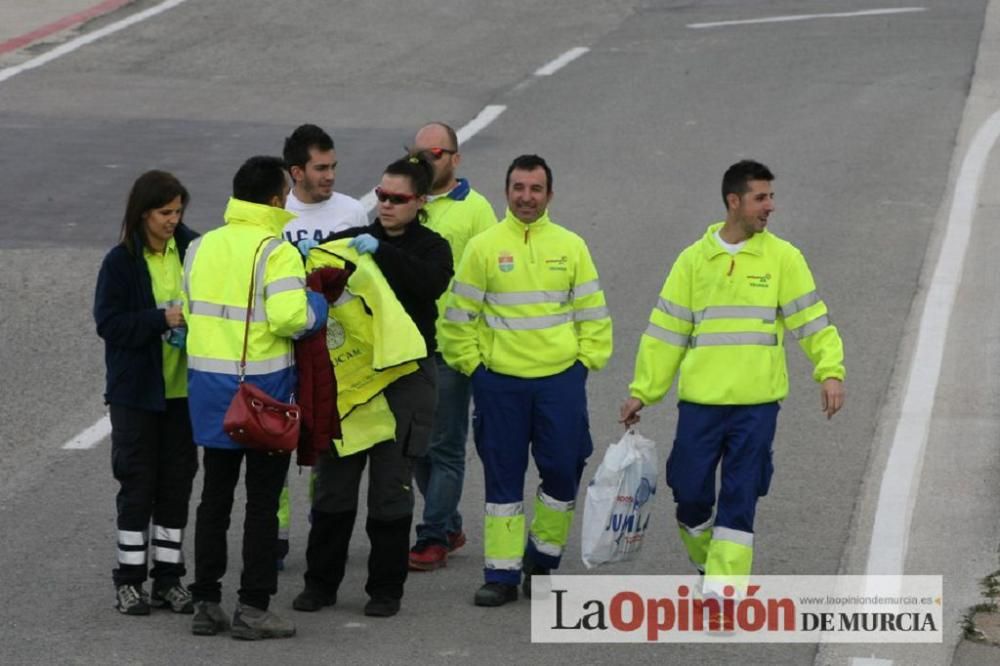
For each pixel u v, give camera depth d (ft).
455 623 93.86
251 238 88.94
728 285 91.97
